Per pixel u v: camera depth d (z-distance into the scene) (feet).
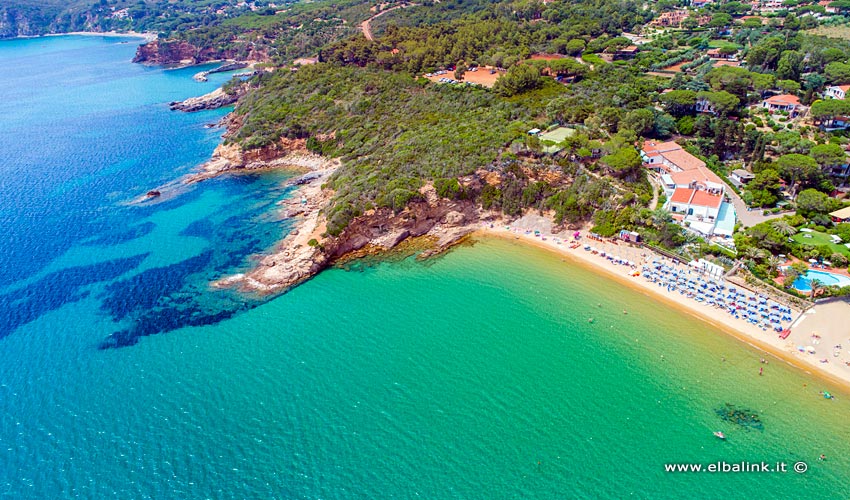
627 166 309.83
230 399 199.82
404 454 176.76
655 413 189.78
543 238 299.58
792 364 205.26
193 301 258.57
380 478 168.96
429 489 165.07
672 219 286.66
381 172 327.06
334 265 284.00
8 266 291.38
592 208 303.68
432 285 265.54
